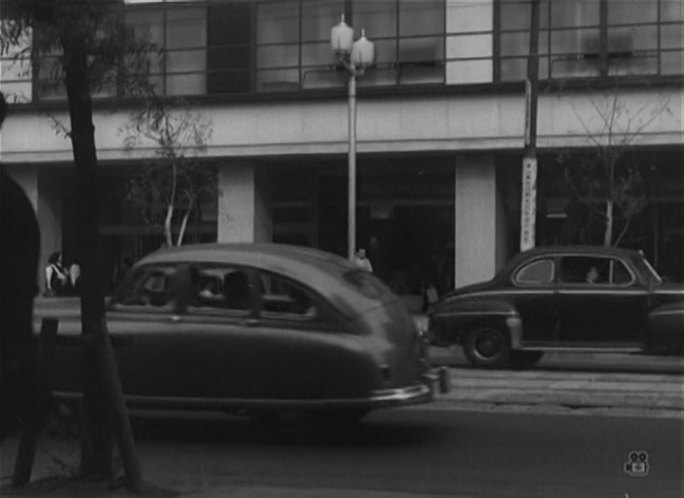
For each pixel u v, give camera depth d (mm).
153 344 11344
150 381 11344
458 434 12133
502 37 29328
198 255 11609
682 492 9148
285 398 11102
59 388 10641
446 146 29422
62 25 7820
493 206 29969
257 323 11219
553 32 28844
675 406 13781
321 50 30547
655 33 28219
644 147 27906
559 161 28531
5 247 6773
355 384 10922
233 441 11844
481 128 29141
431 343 18891
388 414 13617
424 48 29828
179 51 31297
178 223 32031
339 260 12102
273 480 9703
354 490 9070
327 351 10969
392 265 32344
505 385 16000
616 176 28719
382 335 11141
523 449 11156
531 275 18312
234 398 11195
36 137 30906
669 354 17672
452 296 18922
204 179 31219
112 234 33375
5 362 7012
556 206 30203
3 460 9836
